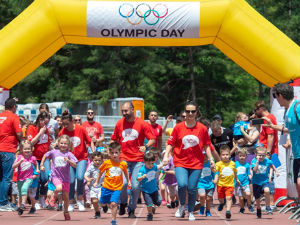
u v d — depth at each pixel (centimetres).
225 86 5991
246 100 6094
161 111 5966
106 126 3538
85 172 1346
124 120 1152
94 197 1148
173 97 6003
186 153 1086
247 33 1410
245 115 1423
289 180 1356
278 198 1429
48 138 1392
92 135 1518
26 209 1389
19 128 1311
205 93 5978
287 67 1398
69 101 4694
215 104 6028
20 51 1417
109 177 1005
